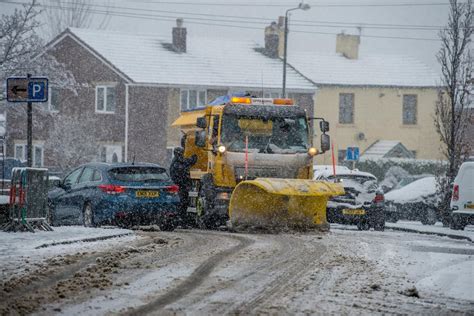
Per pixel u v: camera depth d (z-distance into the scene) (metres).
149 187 45.53
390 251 36.78
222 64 122.81
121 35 121.69
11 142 118.50
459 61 61.97
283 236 43.06
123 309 21.95
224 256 32.84
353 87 130.50
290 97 124.25
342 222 54.50
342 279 27.89
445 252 38.00
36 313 21.44
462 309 23.47
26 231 39.72
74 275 27.23
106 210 44.84
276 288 25.66
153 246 36.03
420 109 134.25
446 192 62.41
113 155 113.75
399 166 118.44
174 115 115.06
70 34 118.31
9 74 89.75
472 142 71.81
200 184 50.16
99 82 114.88
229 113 48.03
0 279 26.19
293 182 44.25
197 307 22.38
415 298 24.95
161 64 117.31
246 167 47.34
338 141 130.12
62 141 98.75
